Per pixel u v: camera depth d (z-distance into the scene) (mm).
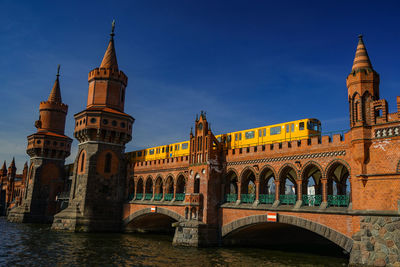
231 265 34406
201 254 40250
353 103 34156
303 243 54781
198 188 52375
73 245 45906
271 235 51594
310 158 38438
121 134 67875
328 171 36750
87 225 61188
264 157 43562
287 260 37469
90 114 65625
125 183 68125
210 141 49469
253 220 42656
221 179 49500
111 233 62500
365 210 31656
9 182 119750
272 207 40625
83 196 62594
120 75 71312
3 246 44188
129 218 64188
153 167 62531
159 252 41500
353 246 31703
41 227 70312
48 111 89938
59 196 79875
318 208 36312
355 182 33438
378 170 31688
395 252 29141
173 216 54500
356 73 34062
